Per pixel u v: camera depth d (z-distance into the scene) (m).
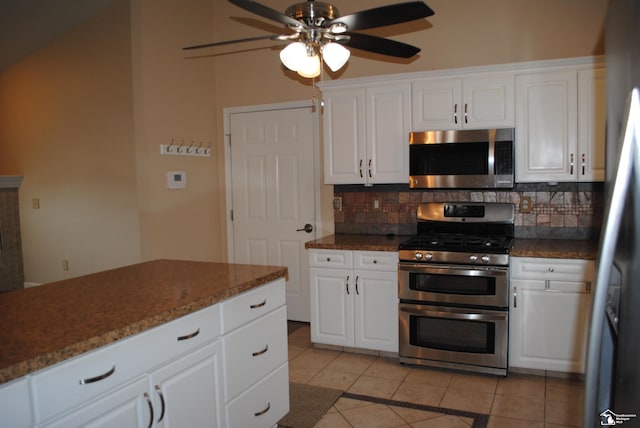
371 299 3.47
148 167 3.90
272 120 4.46
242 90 4.57
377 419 2.64
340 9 4.08
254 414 2.19
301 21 2.14
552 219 3.51
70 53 4.92
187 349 1.79
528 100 3.22
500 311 3.08
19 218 5.55
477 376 3.17
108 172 4.80
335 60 2.19
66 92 5.00
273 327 2.35
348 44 2.38
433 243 3.28
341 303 3.56
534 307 3.05
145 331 1.60
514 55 3.59
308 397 2.91
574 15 3.43
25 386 1.24
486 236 3.58
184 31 4.26
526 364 3.11
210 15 4.59
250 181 4.60
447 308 3.20
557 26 3.47
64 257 5.22
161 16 4.00
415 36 3.85
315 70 2.32
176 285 2.10
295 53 2.13
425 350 3.27
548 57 3.51
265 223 4.57
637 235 0.82
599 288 0.91
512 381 3.08
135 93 3.88
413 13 1.96
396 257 3.37
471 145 3.30
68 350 1.33
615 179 0.87
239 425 2.09
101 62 4.73
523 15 3.55
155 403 1.64
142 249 4.02
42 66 5.13
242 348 2.11
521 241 3.43
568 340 3.00
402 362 3.37
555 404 2.76
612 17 1.01
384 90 3.59
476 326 3.15
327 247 3.56
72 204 5.09
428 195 3.85
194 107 4.39
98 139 4.84
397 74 3.51
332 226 4.26
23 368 1.22
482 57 3.68
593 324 0.93
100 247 4.93
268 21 4.38
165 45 4.05
